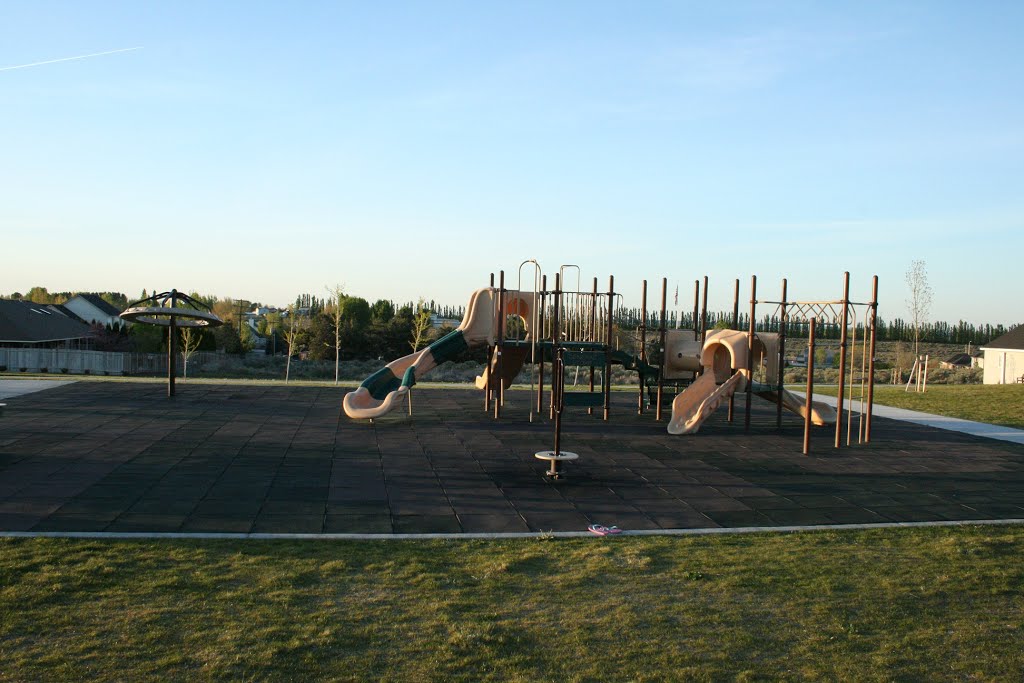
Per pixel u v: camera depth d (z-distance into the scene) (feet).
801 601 19.66
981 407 68.64
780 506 30.76
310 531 25.27
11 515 25.98
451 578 20.63
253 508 28.07
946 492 33.91
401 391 52.95
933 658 16.63
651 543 24.50
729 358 57.31
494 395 64.13
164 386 73.20
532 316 60.85
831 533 26.32
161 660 15.31
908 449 45.88
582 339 60.23
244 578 20.02
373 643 16.53
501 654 16.21
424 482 33.53
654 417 59.26
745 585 20.71
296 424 50.16
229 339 158.92
